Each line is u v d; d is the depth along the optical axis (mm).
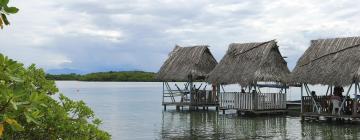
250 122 26516
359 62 23312
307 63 26219
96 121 6293
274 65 30141
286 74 30266
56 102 5352
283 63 30719
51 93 6070
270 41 30922
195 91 35531
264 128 23609
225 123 26219
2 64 3158
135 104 43562
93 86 108812
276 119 27906
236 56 32594
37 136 5023
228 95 31266
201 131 22734
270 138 19984
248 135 21000
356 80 23281
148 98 55094
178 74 36250
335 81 23688
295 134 21109
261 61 29906
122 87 104875
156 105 42250
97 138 5609
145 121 27656
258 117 29234
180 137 20609
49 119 5016
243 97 30234
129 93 69375
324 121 25906
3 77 3135
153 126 25016
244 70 30578
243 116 30094
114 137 20656
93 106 40500
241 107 30312
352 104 24375
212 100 35719
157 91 78938
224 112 31984
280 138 19922
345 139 19359
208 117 30031
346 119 25703
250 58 31172
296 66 26734
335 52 25375
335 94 25719
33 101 3309
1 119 2992
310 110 26031
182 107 37156
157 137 20672
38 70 6035
